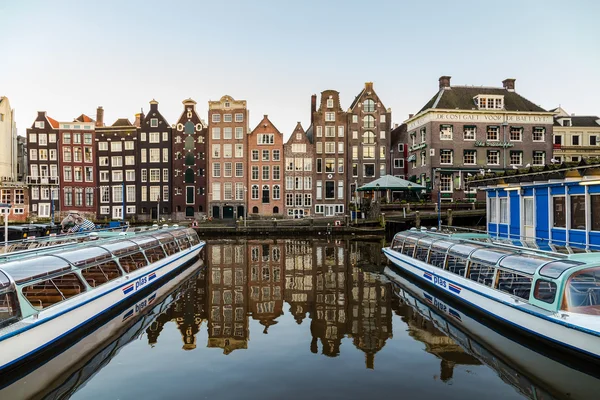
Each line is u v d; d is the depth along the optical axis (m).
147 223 46.75
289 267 20.38
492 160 43.78
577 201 14.96
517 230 18.42
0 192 50.97
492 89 46.28
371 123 50.72
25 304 9.43
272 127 50.72
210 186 50.50
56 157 51.97
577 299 9.16
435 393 7.70
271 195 50.66
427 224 36.06
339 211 50.56
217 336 10.73
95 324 11.59
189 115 51.12
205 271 19.41
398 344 10.09
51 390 7.90
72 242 15.21
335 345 10.05
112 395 7.71
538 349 9.66
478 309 12.12
